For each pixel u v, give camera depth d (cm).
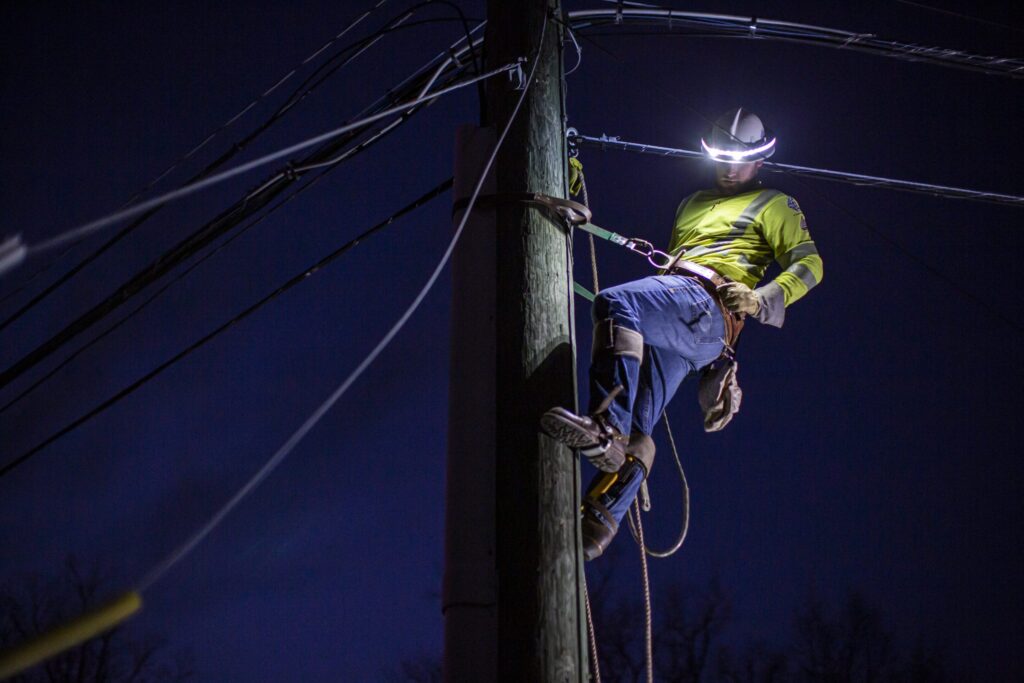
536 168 484
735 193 565
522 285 458
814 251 529
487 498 425
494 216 474
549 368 445
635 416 489
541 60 514
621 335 461
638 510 491
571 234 483
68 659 1723
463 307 457
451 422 439
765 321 505
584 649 409
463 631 403
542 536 416
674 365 496
